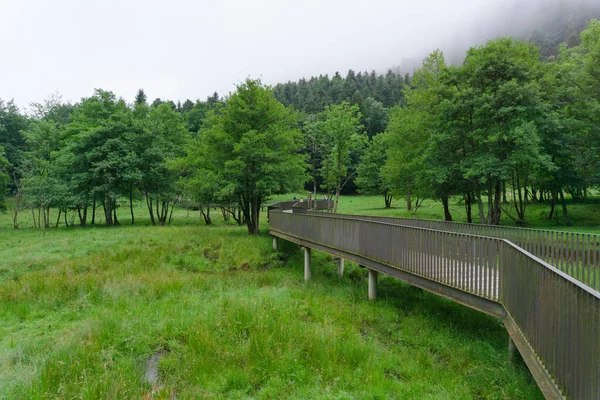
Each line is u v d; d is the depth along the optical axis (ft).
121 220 121.90
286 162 73.41
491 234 36.94
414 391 18.39
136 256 54.80
